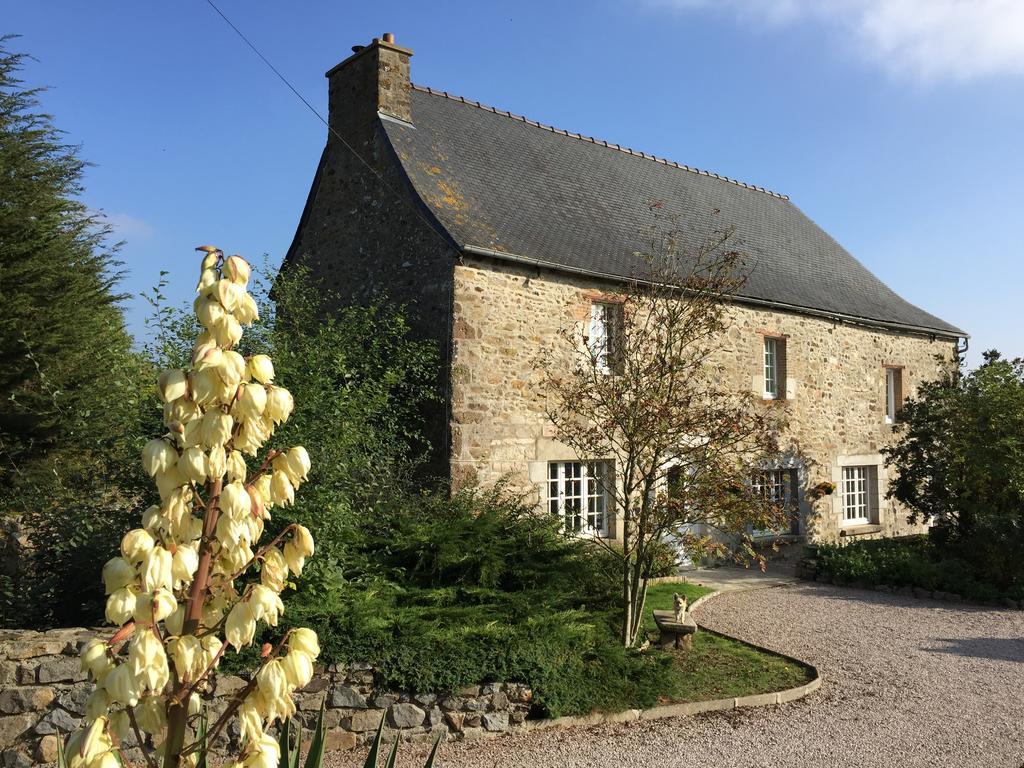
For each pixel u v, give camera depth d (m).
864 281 18.09
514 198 12.41
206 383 1.89
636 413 7.95
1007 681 7.65
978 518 12.24
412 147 12.00
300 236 13.81
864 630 9.70
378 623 6.02
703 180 17.64
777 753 5.84
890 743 6.05
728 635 9.21
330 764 5.45
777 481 14.56
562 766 5.55
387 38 12.37
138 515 6.58
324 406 6.94
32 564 6.80
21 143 9.91
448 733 6.00
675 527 8.36
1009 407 13.12
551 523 8.64
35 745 5.12
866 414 16.23
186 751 1.92
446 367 10.38
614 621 8.10
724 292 8.82
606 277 11.66
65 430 8.48
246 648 5.53
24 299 9.06
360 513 7.59
